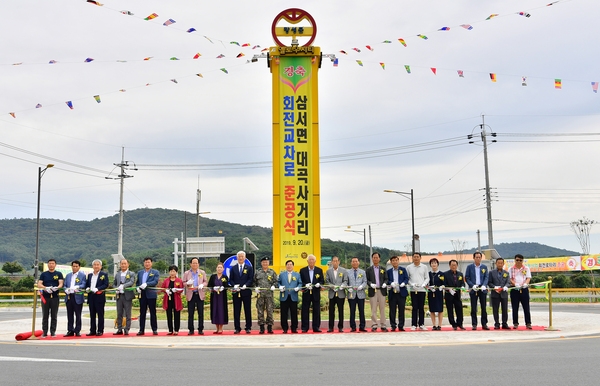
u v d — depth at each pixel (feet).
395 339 44.80
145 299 50.67
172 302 50.67
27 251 380.17
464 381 26.12
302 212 63.26
